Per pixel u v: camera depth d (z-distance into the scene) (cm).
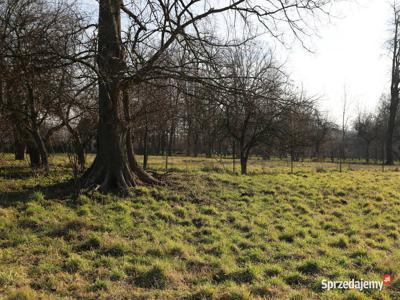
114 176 1071
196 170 1795
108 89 1027
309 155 5428
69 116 1096
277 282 568
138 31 1023
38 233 713
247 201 1135
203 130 1850
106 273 569
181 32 980
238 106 1005
